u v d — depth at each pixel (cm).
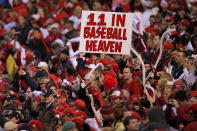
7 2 7219
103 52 3456
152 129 2412
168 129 2628
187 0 5794
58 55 4622
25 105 3350
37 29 5384
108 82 3303
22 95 3669
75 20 5681
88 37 3453
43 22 6259
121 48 3447
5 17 6769
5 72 4678
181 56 3575
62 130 2495
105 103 2964
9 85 4003
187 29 4444
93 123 2525
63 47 4950
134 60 4053
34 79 3706
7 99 3491
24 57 4569
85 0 6103
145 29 4806
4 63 5541
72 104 3125
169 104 2741
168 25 4394
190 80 3434
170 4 5619
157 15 4862
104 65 3472
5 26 6581
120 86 3606
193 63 3459
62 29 5759
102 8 5691
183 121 2634
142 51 4316
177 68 3609
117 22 3431
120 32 3438
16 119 3177
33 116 3238
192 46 4066
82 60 3669
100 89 3362
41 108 3241
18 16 6569
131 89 3491
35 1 6869
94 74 3475
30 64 4325
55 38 5644
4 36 5794
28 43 5712
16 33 5794
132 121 2612
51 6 6588
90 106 3234
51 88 3409
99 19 3441
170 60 3762
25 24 5912
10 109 3331
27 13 6638
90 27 3450
